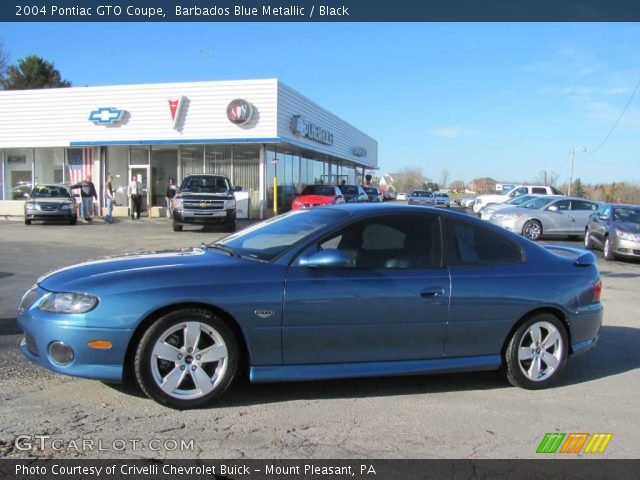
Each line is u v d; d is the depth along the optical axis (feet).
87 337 12.70
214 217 61.82
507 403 14.73
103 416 12.96
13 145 86.58
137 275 13.25
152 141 81.30
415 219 15.26
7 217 85.10
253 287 13.44
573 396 15.42
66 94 84.02
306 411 13.70
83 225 69.46
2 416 12.82
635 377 17.19
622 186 202.49
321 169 122.11
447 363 14.89
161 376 13.24
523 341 15.65
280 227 15.89
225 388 13.60
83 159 88.07
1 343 18.30
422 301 14.42
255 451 11.55
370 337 14.21
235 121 78.33
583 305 16.24
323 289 13.78
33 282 29.40
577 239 66.59
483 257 15.55
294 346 13.76
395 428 12.91
